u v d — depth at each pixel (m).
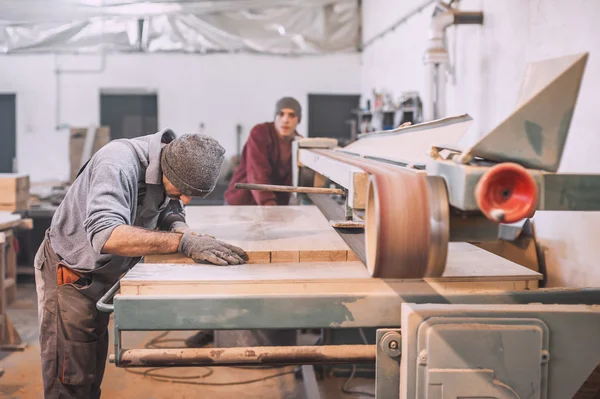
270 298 1.45
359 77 8.20
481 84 3.74
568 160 2.77
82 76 8.09
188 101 8.17
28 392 3.00
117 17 7.54
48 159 8.21
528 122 1.17
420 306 1.39
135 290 1.48
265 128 3.84
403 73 5.76
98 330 2.11
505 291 1.49
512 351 1.34
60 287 2.02
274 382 3.17
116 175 1.78
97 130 6.52
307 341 3.38
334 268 1.63
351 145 2.99
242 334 3.15
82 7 6.93
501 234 3.10
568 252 2.78
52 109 8.15
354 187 1.45
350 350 1.52
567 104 1.15
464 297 1.48
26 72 8.09
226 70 8.13
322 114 8.34
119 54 8.07
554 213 2.90
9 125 8.28
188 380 3.18
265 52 8.10
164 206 2.07
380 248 1.20
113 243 1.66
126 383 3.14
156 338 3.76
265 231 2.11
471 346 1.34
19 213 4.61
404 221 1.20
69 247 2.00
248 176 3.79
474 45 3.85
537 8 3.02
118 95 8.30
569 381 1.38
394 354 1.41
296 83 8.18
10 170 8.34
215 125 8.21
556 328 1.36
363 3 7.94
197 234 1.79
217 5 7.37
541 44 2.98
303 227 2.22
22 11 7.00
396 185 1.23
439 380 1.34
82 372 2.08
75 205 1.97
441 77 4.01
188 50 8.06
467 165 1.19
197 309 1.45
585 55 1.11
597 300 1.49
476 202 1.13
